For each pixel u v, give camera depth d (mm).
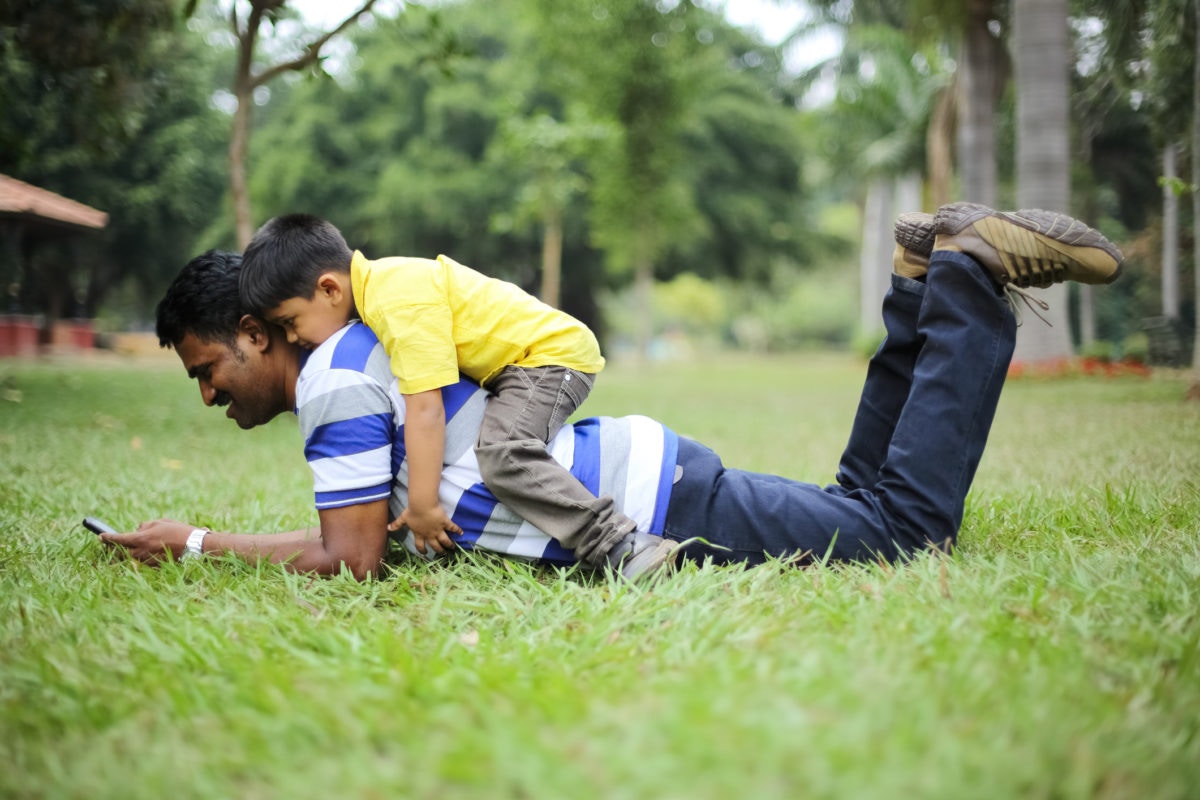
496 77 28219
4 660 1797
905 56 20531
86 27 8664
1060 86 12469
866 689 1421
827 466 4965
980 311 2348
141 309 37000
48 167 19250
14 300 23594
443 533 2389
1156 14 9406
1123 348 18516
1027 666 1603
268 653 1804
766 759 1219
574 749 1275
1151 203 19797
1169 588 2037
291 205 28609
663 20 19484
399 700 1484
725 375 21953
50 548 2795
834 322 65938
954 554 2400
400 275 2344
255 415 2488
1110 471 4121
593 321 33531
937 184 19359
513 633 1902
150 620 1996
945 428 2350
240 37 7527
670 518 2430
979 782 1195
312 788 1249
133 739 1456
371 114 29469
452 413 2416
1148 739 1346
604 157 21266
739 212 29297
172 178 24188
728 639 1755
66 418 7500
